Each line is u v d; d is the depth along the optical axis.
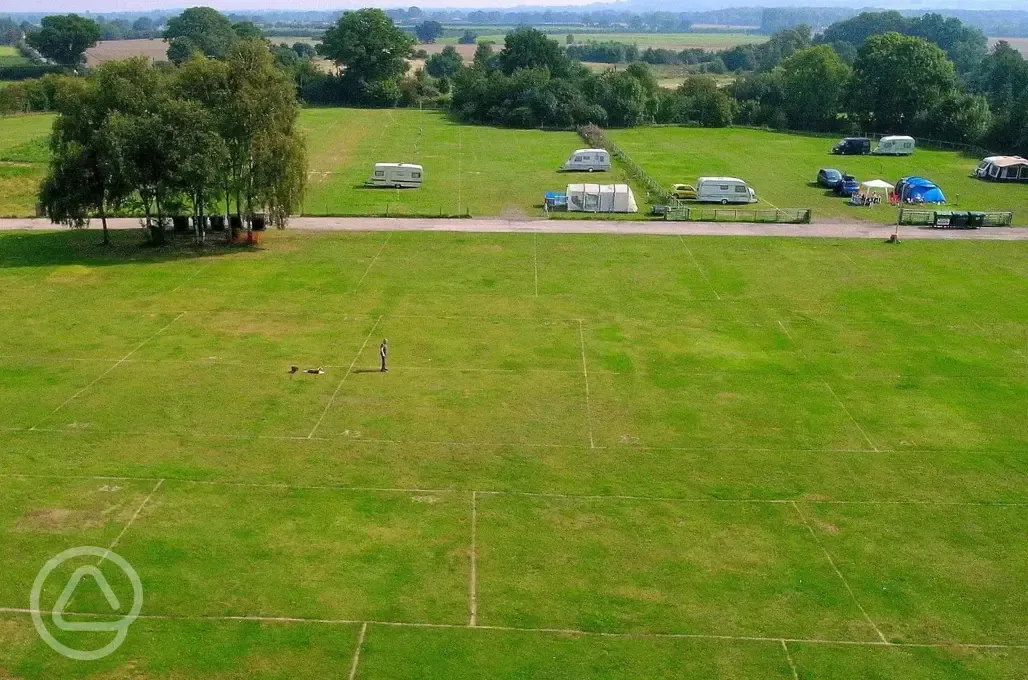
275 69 59.00
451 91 159.75
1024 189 83.25
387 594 24.27
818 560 26.28
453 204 72.81
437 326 44.59
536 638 22.77
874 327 45.75
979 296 50.75
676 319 46.44
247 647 22.16
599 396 36.97
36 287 49.19
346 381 37.81
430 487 29.69
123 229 61.94
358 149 103.12
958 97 116.00
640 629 23.20
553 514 28.33
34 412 34.16
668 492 29.77
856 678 21.70
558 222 66.56
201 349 40.88
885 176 90.25
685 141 115.69
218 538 26.50
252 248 57.78
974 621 23.80
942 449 32.97
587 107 128.00
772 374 39.62
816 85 129.75
